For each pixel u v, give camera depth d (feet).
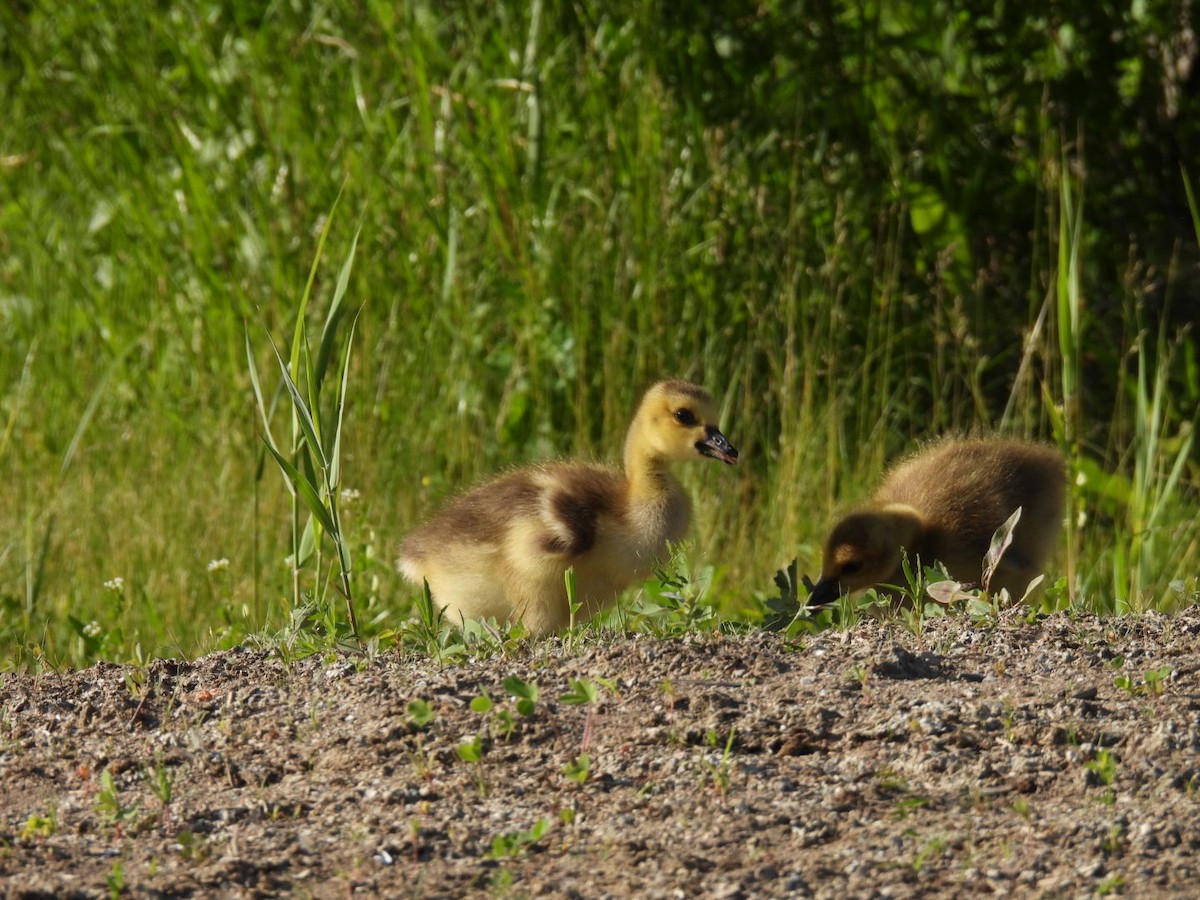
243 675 24.48
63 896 17.58
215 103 55.62
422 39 54.19
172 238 54.85
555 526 32.22
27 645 32.78
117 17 57.31
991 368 52.85
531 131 51.57
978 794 19.47
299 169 53.31
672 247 51.08
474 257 52.11
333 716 22.53
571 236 51.08
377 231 51.78
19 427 50.67
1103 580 40.63
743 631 25.77
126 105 57.06
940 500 34.68
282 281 52.11
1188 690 22.18
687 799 19.66
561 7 53.21
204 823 19.58
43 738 22.71
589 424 49.34
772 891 17.44
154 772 21.22
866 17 53.88
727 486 47.34
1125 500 42.37
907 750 20.70
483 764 20.80
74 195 57.11
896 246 51.29
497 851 18.39
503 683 21.59
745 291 51.44
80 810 20.15
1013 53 53.26
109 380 51.55
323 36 55.52
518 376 50.03
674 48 52.70
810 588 32.50
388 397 49.34
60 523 43.55
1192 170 53.67
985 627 24.98
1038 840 18.33
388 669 24.09
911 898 17.21
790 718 21.59
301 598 32.68
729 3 52.75
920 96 53.01
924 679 22.95
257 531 36.94
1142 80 53.62
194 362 52.60
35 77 57.98
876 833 18.65
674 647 24.02
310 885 17.99
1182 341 51.65
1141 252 53.47
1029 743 20.75
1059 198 51.42
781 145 52.39
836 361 49.75
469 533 33.47
